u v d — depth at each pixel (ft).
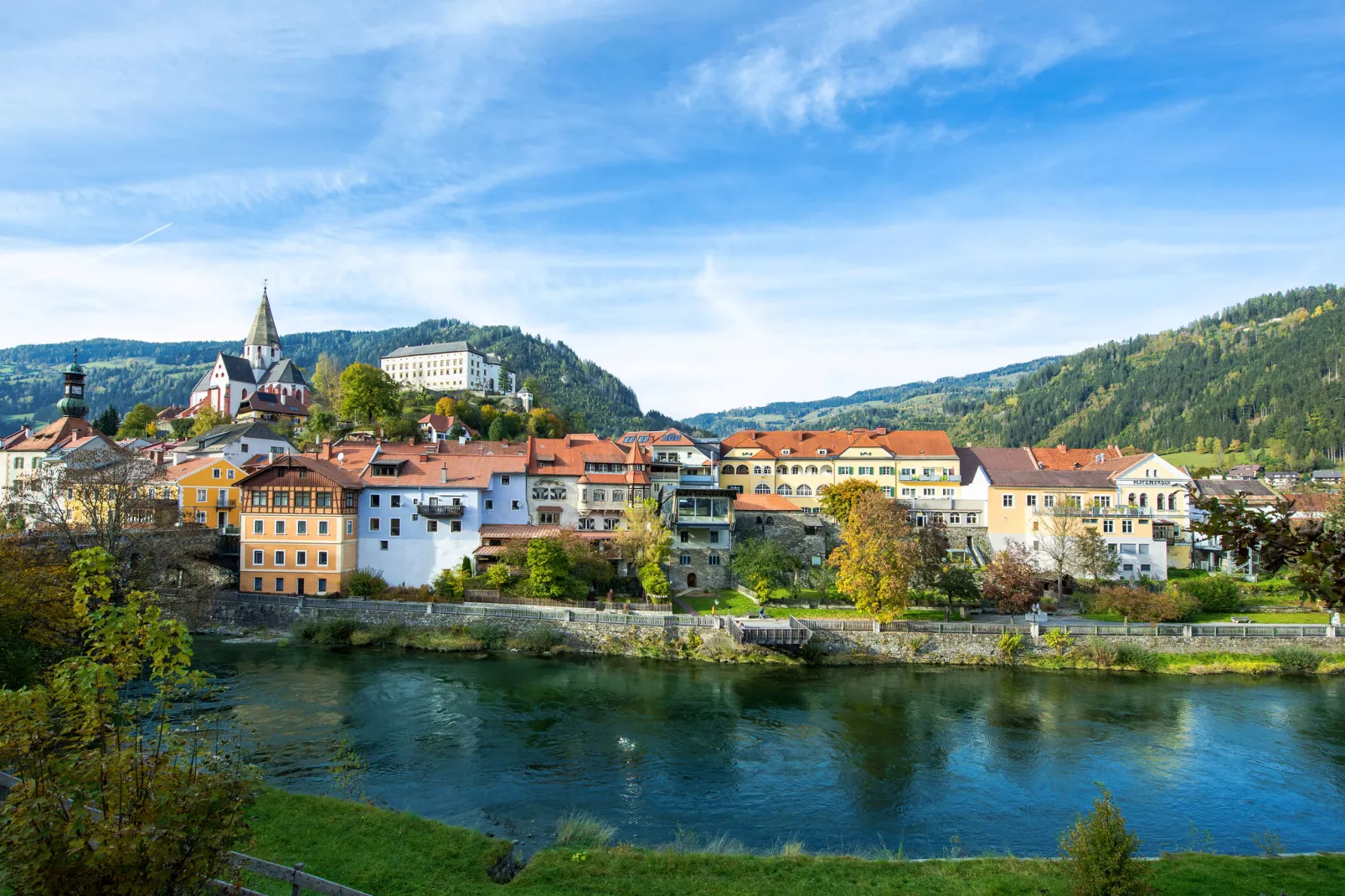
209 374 597.93
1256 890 78.38
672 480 313.94
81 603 46.42
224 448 333.42
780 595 251.39
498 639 216.95
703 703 169.58
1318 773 135.85
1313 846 109.40
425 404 620.08
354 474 271.90
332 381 649.20
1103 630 212.23
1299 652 204.13
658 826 110.42
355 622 223.92
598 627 216.54
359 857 79.20
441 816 110.83
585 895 73.61
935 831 111.24
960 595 236.84
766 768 133.69
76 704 44.62
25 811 39.99
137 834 39.91
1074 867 68.49
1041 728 157.17
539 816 111.75
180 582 240.94
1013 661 209.77
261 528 251.80
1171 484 305.73
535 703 166.91
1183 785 130.11
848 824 112.78
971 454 362.53
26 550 147.54
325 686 176.65
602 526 289.12
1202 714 167.63
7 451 326.65
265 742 139.33
